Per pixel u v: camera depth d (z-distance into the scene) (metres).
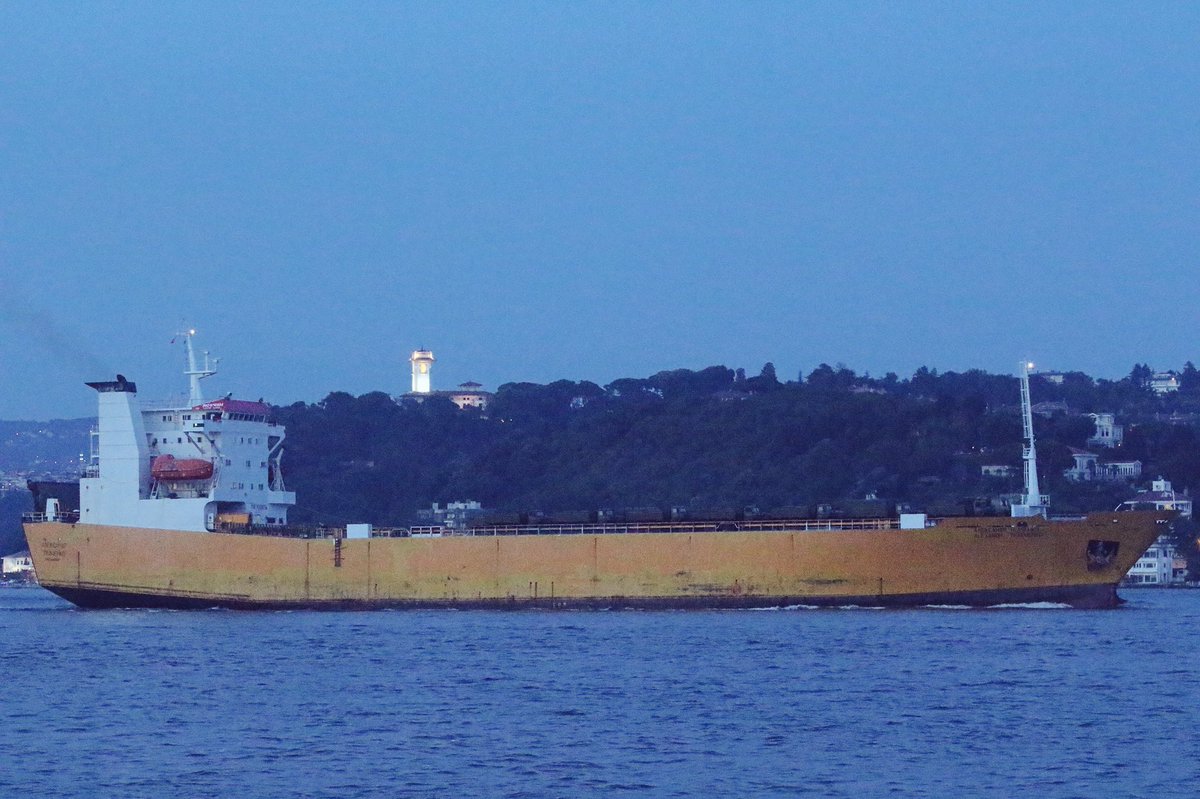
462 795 129.00
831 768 137.75
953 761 140.38
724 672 188.88
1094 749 144.88
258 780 134.50
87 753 146.00
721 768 137.88
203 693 179.00
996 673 187.50
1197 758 141.00
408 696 174.88
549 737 151.12
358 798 128.12
